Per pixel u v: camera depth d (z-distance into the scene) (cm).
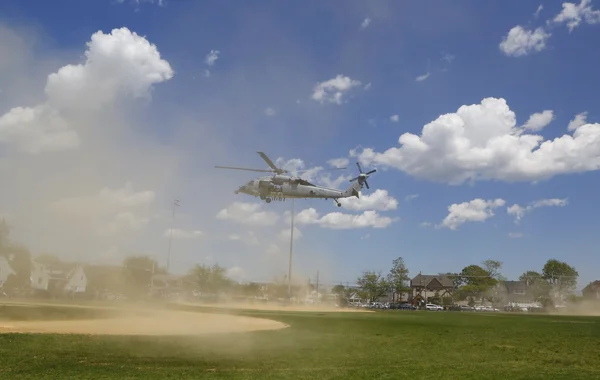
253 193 4719
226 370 1953
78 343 2511
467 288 16175
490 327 4719
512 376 1911
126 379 1700
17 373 1736
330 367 2077
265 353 2462
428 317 6688
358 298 16550
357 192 4994
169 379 1731
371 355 2500
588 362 2395
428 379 1831
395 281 14950
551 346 3080
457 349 2844
